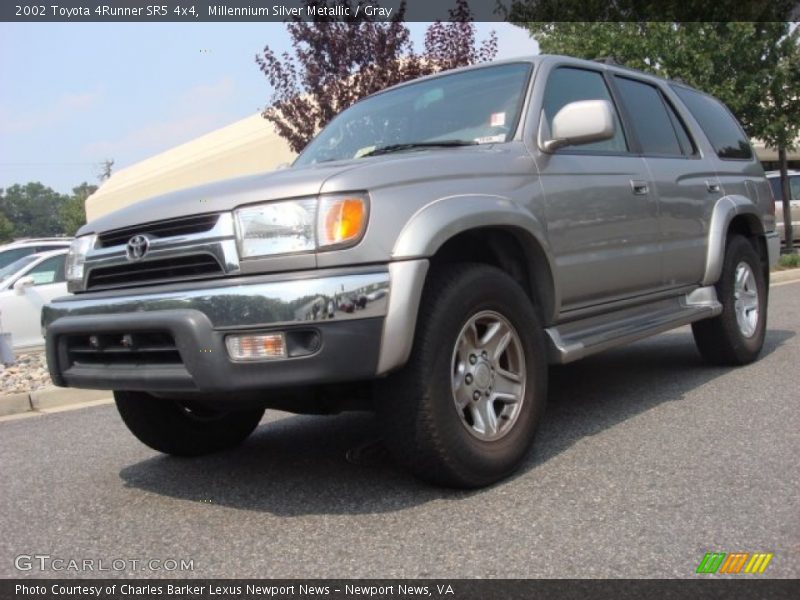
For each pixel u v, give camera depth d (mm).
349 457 4094
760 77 13633
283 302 2928
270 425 5109
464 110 4293
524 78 4277
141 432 4125
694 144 5613
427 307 3205
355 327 2957
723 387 5105
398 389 3150
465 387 3375
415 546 2873
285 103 11305
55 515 3584
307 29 11031
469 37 11297
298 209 3059
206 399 3412
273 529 3158
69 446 5031
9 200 122750
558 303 3930
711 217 5406
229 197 3186
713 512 3016
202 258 3193
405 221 3135
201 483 3887
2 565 3008
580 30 13641
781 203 16562
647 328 4570
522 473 3598
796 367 5578
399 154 3781
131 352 3295
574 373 5961
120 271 3467
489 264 3854
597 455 3807
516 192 3723
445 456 3197
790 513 2969
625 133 4859
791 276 12680
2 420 6332
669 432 4133
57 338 3551
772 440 3885
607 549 2746
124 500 3721
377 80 10898
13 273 10539
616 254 4363
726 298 5523
